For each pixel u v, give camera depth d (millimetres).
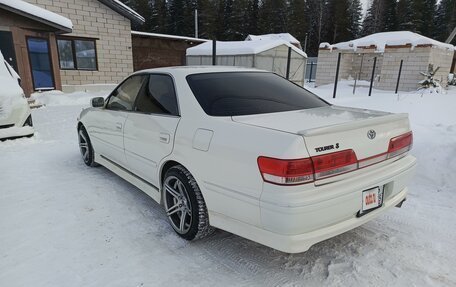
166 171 2746
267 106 2607
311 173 1857
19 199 3295
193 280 2133
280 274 2201
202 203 2391
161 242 2564
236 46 11867
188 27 46594
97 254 2387
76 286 2051
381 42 17125
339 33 48938
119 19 13781
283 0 50156
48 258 2328
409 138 2527
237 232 2137
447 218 2924
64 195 3404
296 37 47656
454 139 4293
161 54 18031
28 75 10016
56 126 6949
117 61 14078
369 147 2139
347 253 2434
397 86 13617
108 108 3707
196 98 2551
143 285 2076
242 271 2230
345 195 1971
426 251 2447
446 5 48406
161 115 2756
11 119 5305
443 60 15297
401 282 2115
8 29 9445
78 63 13039
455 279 2141
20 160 4574
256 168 1940
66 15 12398
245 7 49688
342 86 16672
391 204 2354
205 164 2254
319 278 2160
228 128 2182
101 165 4355
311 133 1860
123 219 2918
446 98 10148
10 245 2480
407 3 48812
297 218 1824
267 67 11586
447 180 3629
